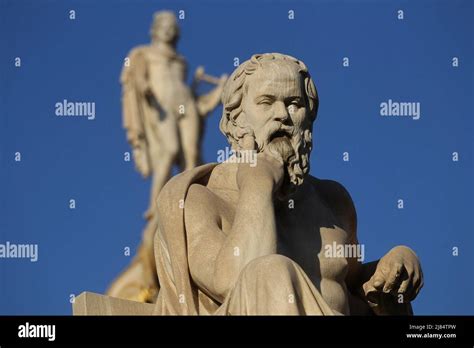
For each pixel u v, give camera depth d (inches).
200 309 623.2
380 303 647.1
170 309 627.2
